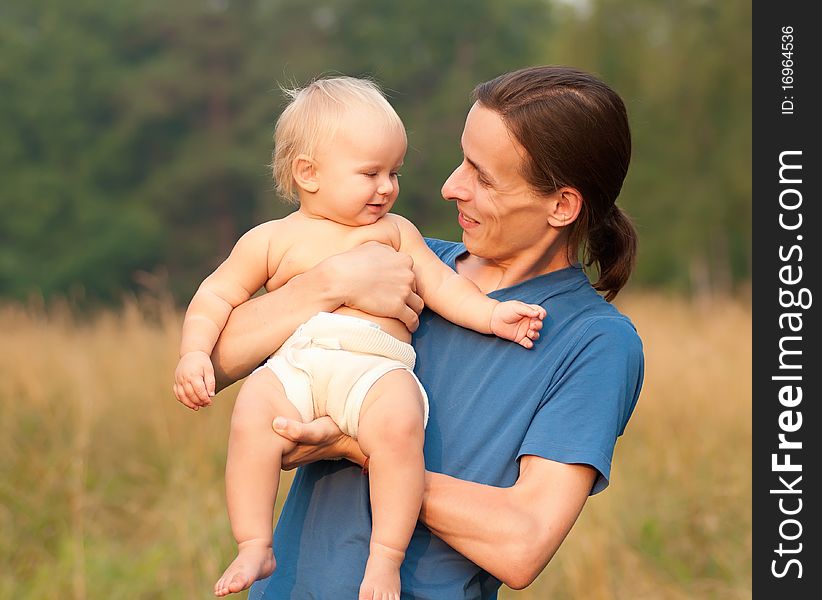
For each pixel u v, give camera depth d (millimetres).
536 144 2525
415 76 37312
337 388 2480
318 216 2740
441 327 2701
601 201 2633
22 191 35125
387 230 2740
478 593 2535
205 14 37125
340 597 2449
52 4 38031
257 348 2590
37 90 36562
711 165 23516
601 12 24281
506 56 38344
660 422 7418
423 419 2484
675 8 23797
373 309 2580
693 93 23094
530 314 2559
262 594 2561
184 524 5742
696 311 12984
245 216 36469
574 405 2477
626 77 24078
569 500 2414
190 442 6832
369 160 2674
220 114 37094
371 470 2432
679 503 6258
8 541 5793
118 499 6441
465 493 2422
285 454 2471
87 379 7426
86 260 34156
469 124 2621
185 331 2645
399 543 2395
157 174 36656
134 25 38031
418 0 37062
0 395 7195
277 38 37188
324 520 2525
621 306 13023
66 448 6664
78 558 5363
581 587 5246
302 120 2703
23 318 8641
